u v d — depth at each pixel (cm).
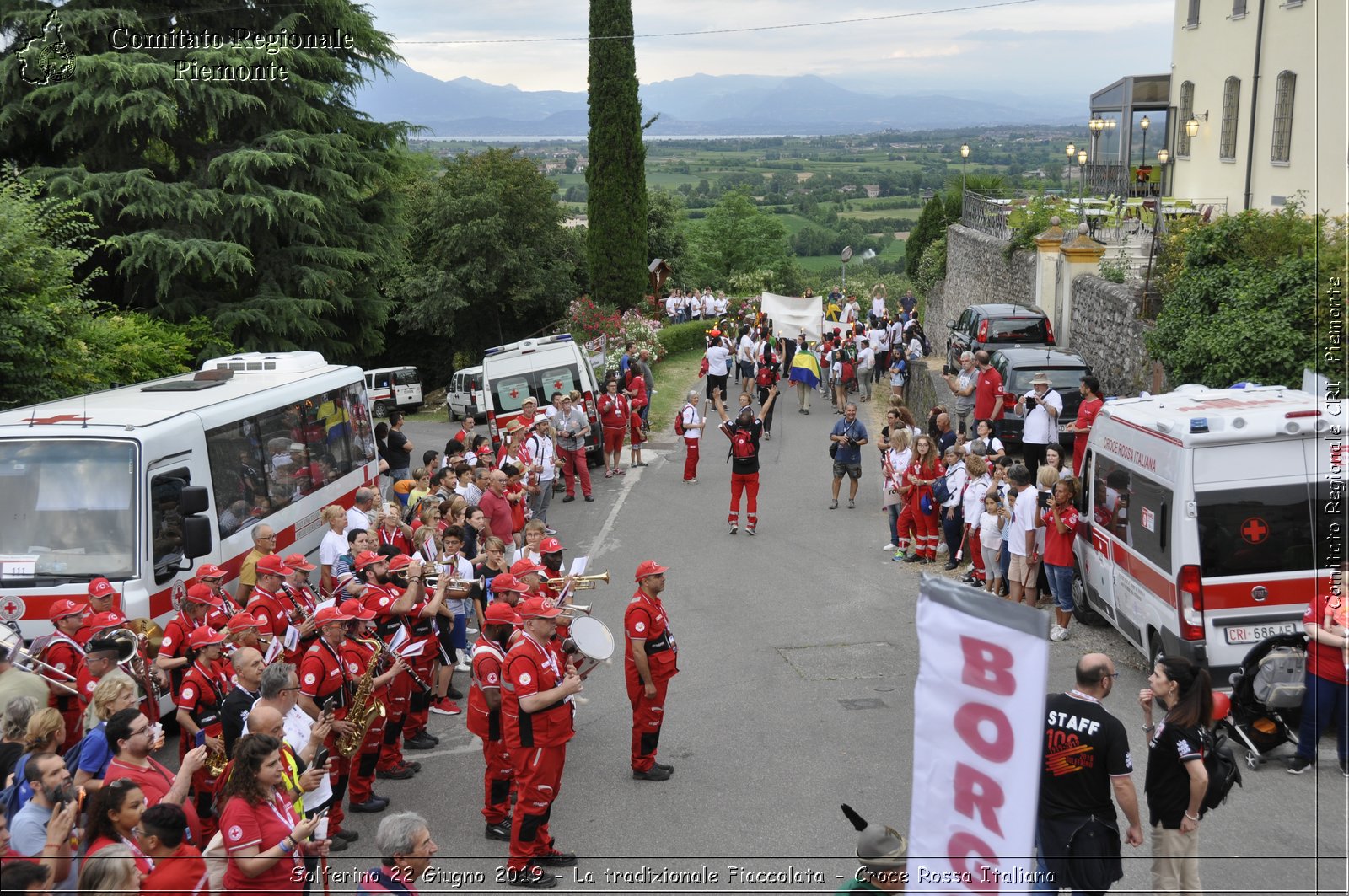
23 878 527
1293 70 2469
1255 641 941
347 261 2461
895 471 1644
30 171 2133
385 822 585
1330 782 842
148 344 1948
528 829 759
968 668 460
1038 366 1947
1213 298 1565
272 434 1370
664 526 1888
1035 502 1251
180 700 810
